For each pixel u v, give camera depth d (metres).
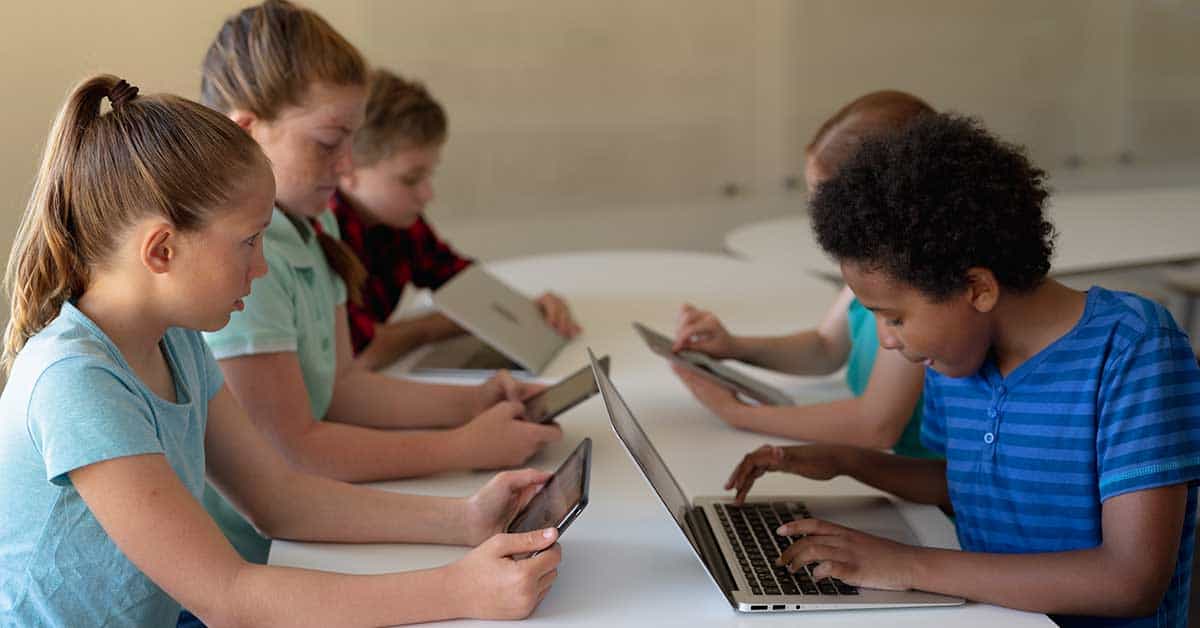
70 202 1.13
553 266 2.92
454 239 3.85
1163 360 1.15
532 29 3.84
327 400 1.74
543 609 1.17
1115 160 4.82
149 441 1.10
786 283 2.69
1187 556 1.27
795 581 1.21
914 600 1.17
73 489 1.12
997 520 1.29
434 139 2.29
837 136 1.71
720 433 1.72
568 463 1.33
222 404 1.35
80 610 1.15
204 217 1.12
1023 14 4.57
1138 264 2.69
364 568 1.30
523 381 1.91
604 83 4.00
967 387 1.30
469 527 1.36
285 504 1.37
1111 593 1.13
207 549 1.10
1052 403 1.21
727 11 4.14
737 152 4.27
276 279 1.58
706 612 1.16
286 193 1.64
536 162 3.95
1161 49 4.76
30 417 1.10
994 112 4.61
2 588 1.13
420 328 2.29
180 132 1.12
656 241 4.20
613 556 1.29
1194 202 3.53
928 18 4.45
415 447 1.57
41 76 2.65
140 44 2.79
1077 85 4.70
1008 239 1.14
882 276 1.17
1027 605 1.15
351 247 2.28
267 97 1.57
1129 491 1.14
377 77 2.28
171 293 1.14
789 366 2.04
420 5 3.64
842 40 4.34
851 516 1.42
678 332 2.01
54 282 1.14
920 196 1.14
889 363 1.65
